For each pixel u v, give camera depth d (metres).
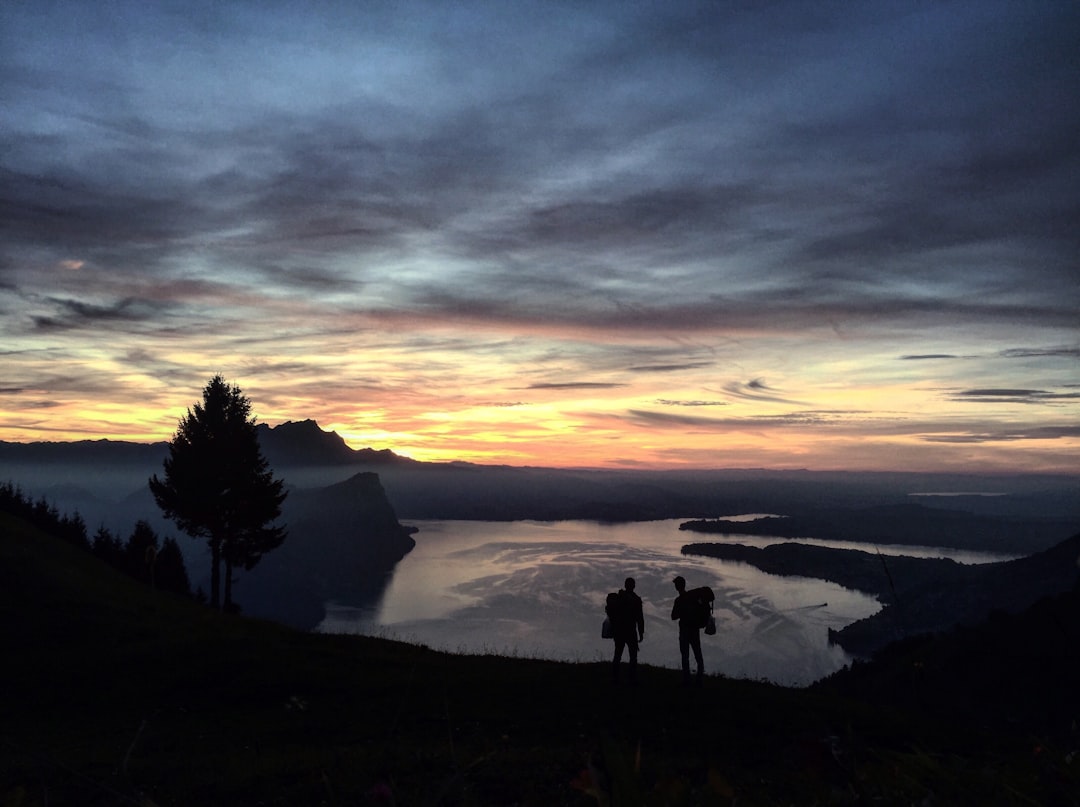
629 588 14.70
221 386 43.97
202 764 9.38
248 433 44.03
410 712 13.04
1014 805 1.26
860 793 1.17
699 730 11.48
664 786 0.96
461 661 18.77
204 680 15.80
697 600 14.44
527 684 14.73
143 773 8.91
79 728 12.84
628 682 14.68
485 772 7.97
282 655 17.38
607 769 0.94
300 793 7.53
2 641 19.20
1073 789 1.25
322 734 11.92
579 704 13.23
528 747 10.27
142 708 14.24
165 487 43.38
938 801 1.25
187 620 24.56
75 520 52.66
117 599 25.58
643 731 11.50
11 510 49.50
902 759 1.34
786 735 11.05
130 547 52.34
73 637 20.25
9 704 14.47
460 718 12.54
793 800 1.21
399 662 17.52
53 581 24.97
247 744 11.27
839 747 1.25
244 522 44.09
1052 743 1.35
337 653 18.22
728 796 1.00
